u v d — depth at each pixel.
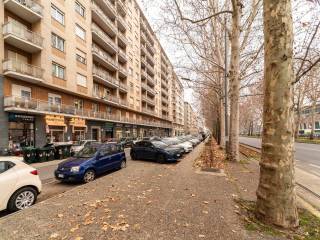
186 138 28.33
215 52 15.20
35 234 3.23
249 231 3.21
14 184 4.97
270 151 3.48
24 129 18.00
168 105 79.44
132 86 43.59
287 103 3.40
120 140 30.00
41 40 19.05
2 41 16.34
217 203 4.38
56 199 4.77
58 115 21.02
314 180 7.43
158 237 3.06
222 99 20.88
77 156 8.99
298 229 3.29
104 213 3.94
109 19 34.12
